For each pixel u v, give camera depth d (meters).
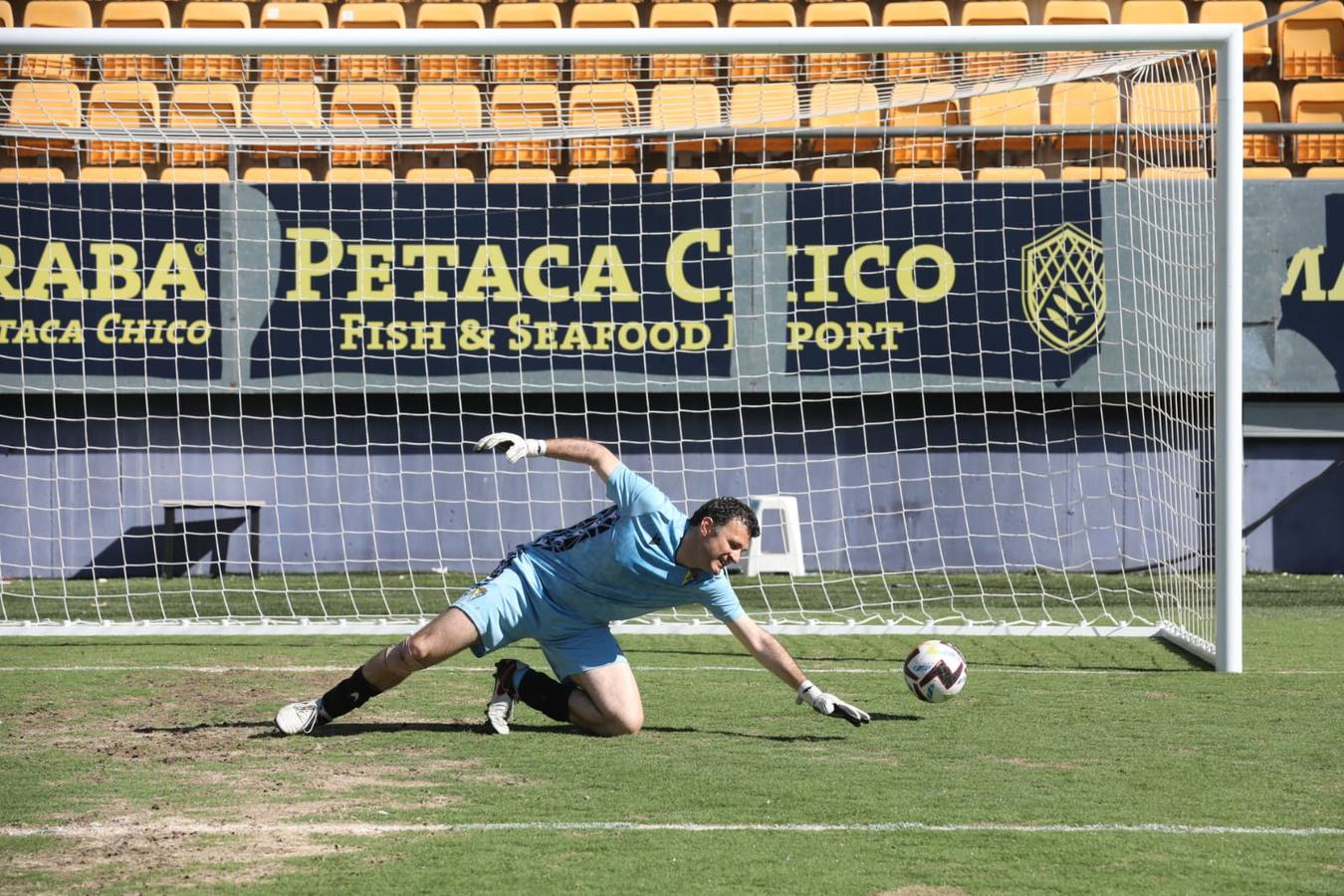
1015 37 22.23
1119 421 35.03
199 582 34.06
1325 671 21.62
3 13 41.91
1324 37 41.97
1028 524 35.31
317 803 13.12
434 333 34.53
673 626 26.66
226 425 35.22
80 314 34.25
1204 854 11.53
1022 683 20.58
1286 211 34.62
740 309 34.56
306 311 34.50
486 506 35.56
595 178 39.06
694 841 11.87
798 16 43.88
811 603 30.44
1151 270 33.56
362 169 39.56
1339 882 10.79
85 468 35.06
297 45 22.86
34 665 22.31
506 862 11.22
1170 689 20.05
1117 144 39.19
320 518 35.34
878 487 35.53
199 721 17.41
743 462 35.56
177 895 10.36
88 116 36.19
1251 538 35.59
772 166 39.66
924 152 39.72
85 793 13.48
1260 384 34.78
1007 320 34.38
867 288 34.50
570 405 35.47
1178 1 42.84
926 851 11.59
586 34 22.52
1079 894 10.48
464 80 40.59
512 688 16.64
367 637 26.02
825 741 16.23
